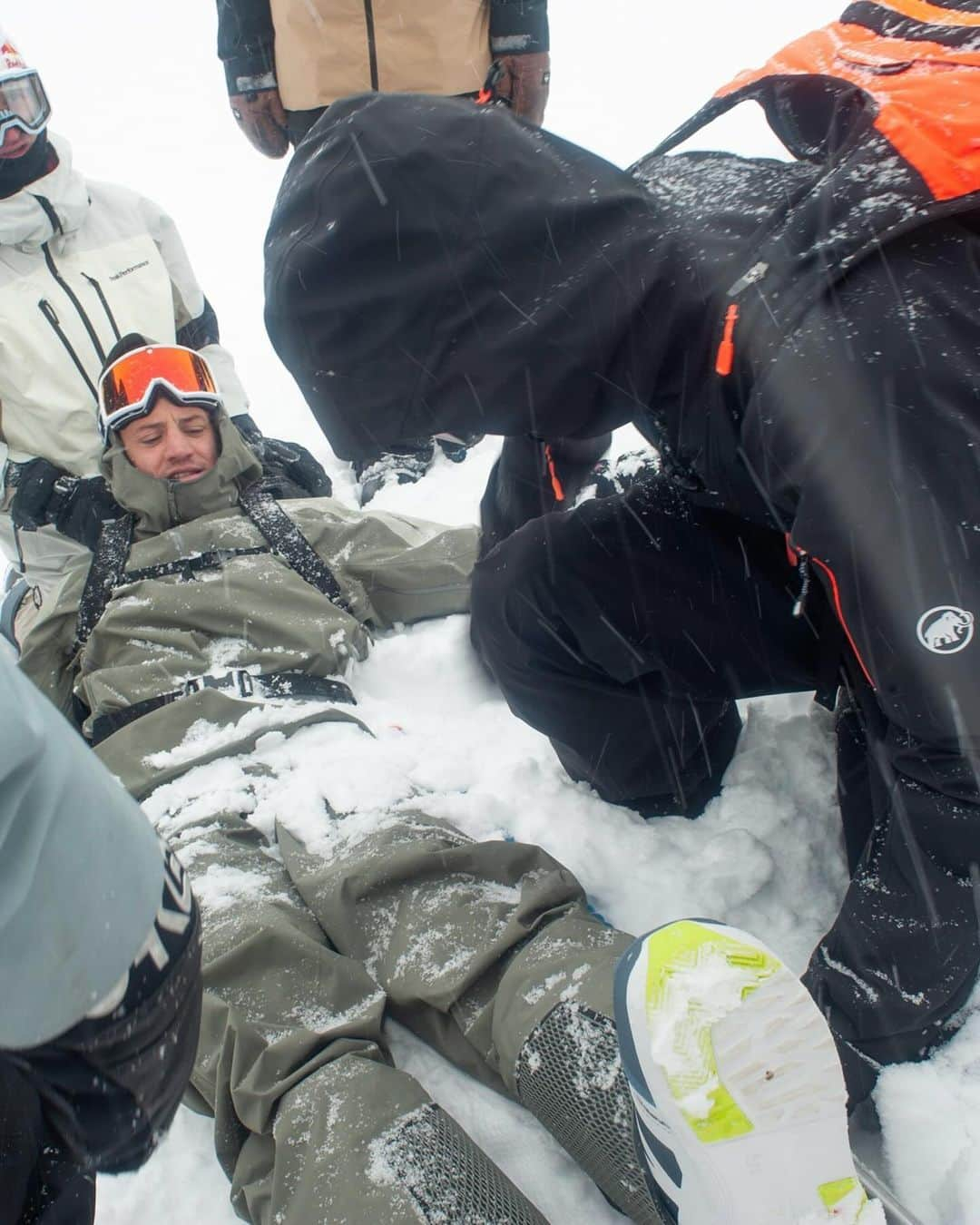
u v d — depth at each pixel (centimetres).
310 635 223
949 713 103
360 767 190
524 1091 134
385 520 270
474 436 133
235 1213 138
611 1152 125
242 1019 143
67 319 282
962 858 116
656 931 117
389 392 127
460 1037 150
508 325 121
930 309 103
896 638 103
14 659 81
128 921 81
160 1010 86
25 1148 90
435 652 246
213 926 160
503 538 184
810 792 186
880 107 113
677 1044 106
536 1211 122
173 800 189
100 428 250
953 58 115
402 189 121
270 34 327
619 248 120
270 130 346
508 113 128
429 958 153
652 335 119
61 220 284
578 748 178
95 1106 87
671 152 138
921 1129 130
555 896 156
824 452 103
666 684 168
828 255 107
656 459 190
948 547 99
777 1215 106
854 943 128
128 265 293
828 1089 109
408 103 126
